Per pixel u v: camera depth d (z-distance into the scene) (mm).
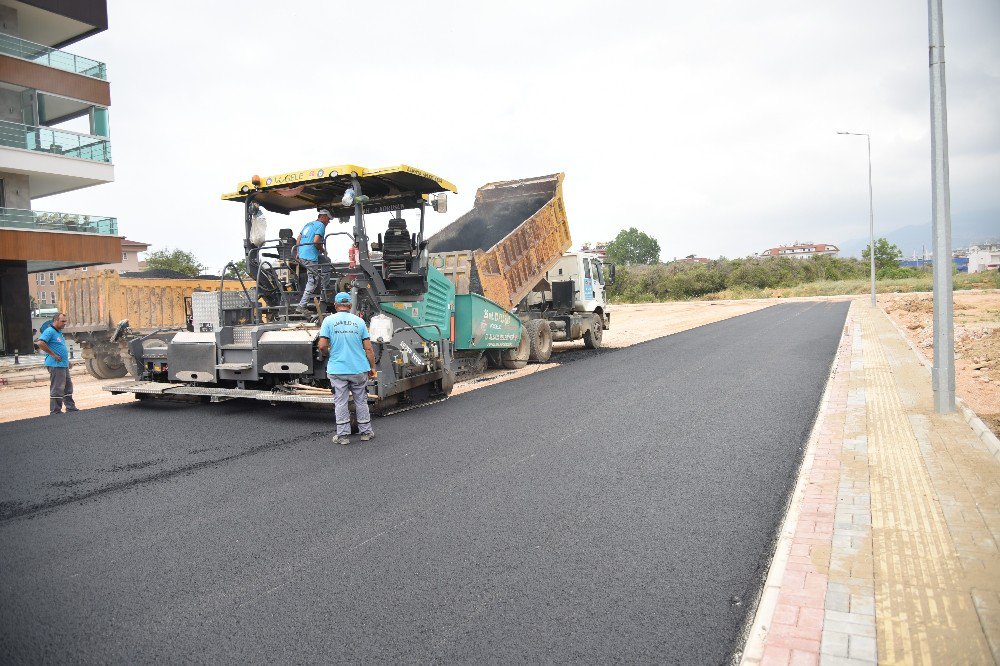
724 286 58188
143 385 9344
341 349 6883
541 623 3180
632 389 9984
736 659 2838
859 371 10906
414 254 9086
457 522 4555
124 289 14531
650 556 3930
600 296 17484
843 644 2863
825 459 5770
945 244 7316
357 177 8531
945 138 7230
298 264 9062
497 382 11289
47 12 25516
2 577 3838
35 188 27203
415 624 3201
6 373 15250
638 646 2961
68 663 2947
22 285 24328
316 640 3080
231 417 8445
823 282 55812
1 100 24156
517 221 15484
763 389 9594
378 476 5684
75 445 7082
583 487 5266
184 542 4309
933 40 7254
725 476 5477
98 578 3801
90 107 26281
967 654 2750
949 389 7391
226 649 3025
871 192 30500
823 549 3865
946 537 3967
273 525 4578
